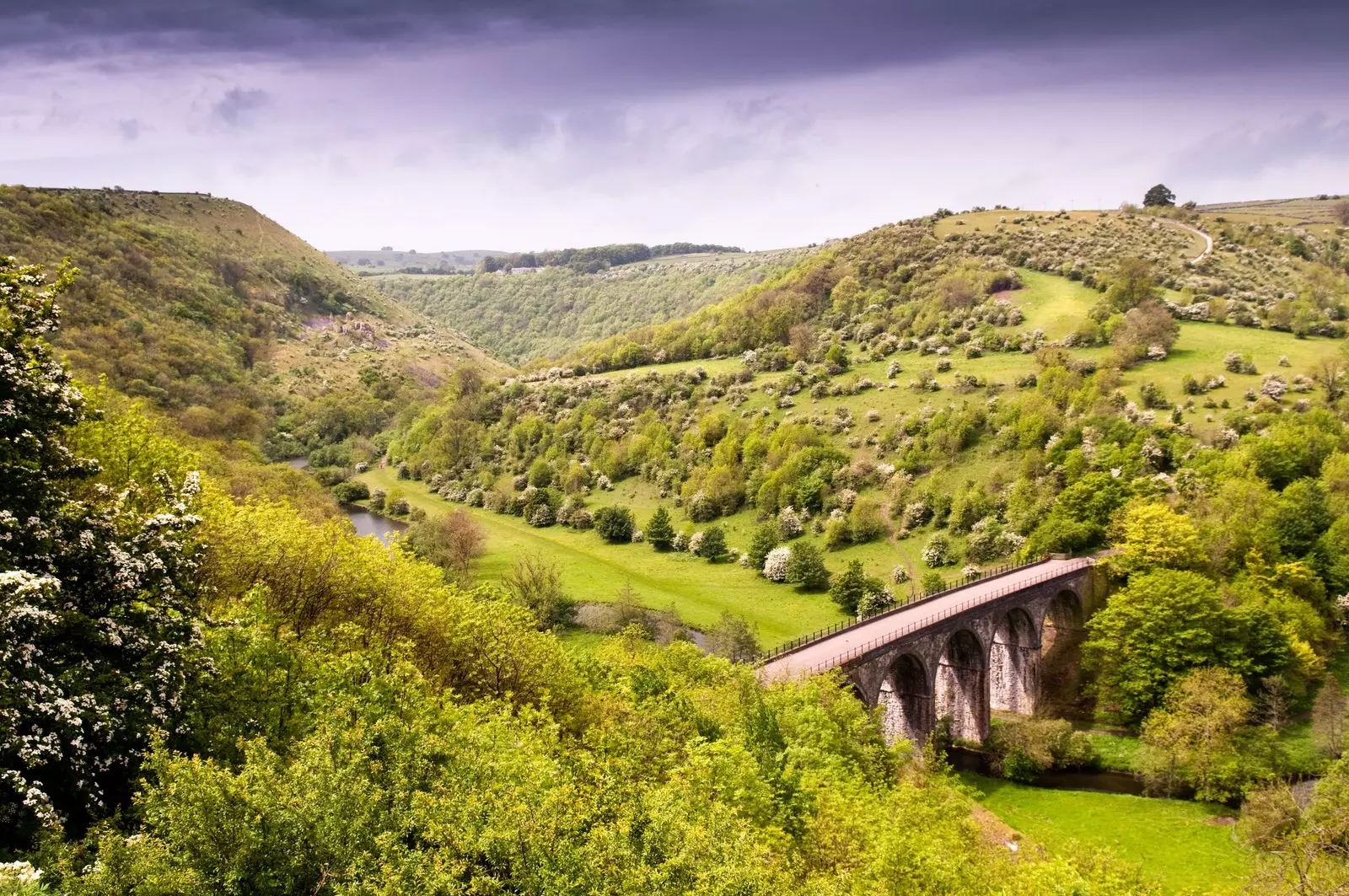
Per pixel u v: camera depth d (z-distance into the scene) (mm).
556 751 33031
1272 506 85375
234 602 33719
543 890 21125
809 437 126688
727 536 118062
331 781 21562
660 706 41750
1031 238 190375
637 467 142875
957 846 36688
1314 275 158250
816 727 45406
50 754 22172
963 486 108438
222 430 143750
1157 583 75312
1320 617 77500
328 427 184000
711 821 26031
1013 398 120625
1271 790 52500
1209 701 64875
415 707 29812
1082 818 57406
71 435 36125
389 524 134000
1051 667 82125
